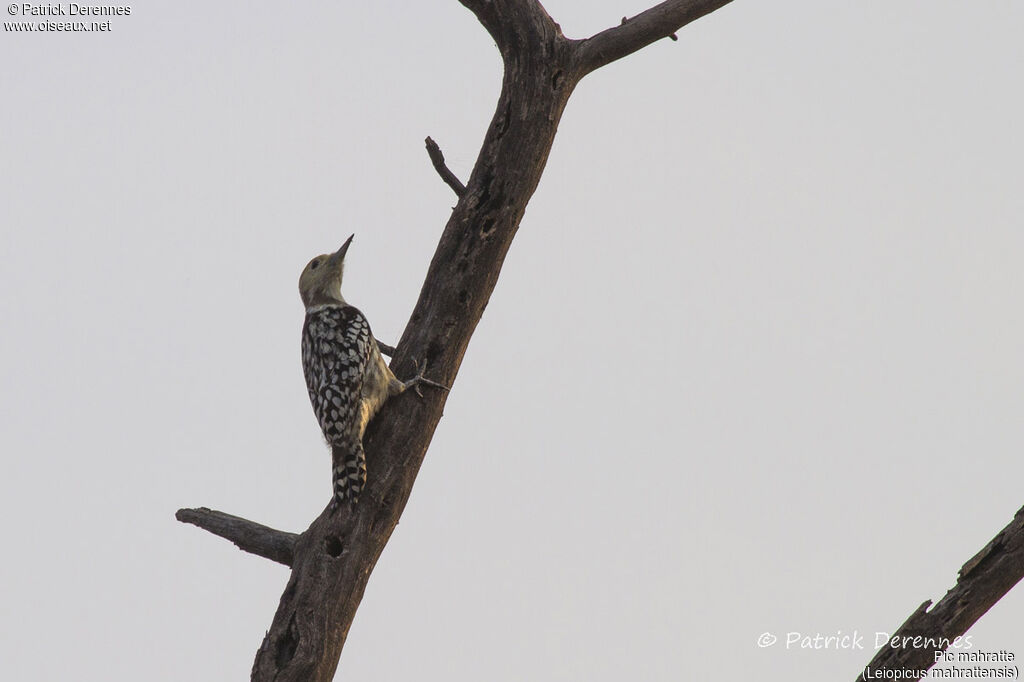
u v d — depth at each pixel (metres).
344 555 12.38
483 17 13.00
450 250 12.95
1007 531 11.44
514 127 12.89
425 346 12.93
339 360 12.65
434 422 12.94
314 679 12.06
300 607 12.24
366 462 12.70
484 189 12.96
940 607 11.59
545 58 12.91
